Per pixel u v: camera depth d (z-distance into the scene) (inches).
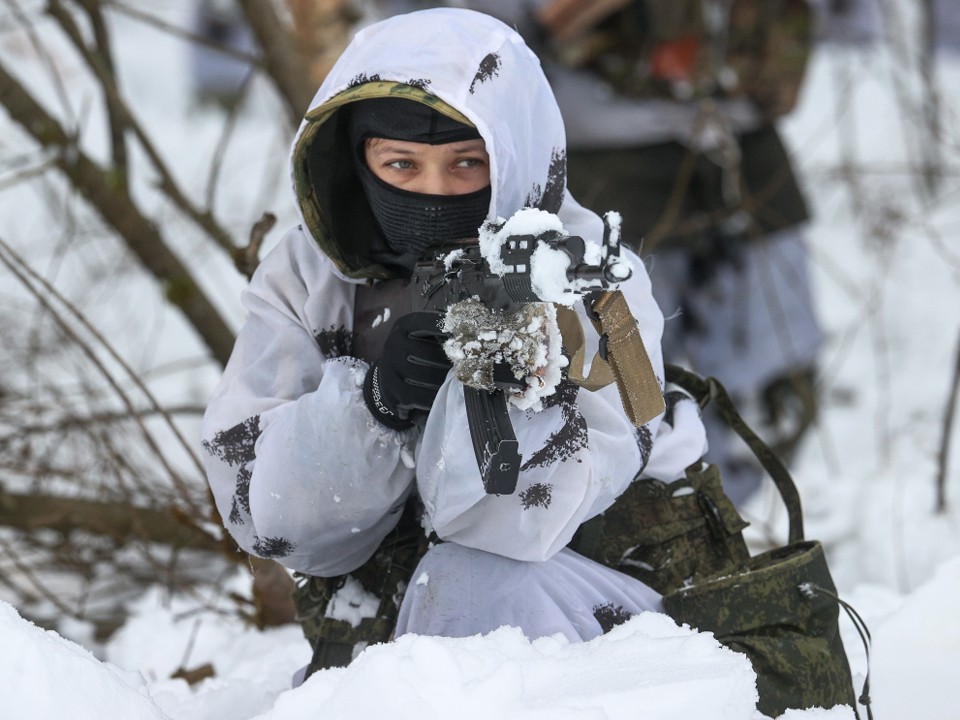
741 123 435.2
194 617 328.2
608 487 194.2
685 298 438.0
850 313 659.4
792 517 221.5
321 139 201.6
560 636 179.8
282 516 197.5
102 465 356.2
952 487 425.7
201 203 663.8
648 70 426.3
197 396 554.3
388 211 198.8
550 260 164.6
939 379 591.2
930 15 756.6
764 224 442.9
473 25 197.8
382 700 151.1
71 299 485.7
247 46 717.9
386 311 208.5
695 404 224.8
